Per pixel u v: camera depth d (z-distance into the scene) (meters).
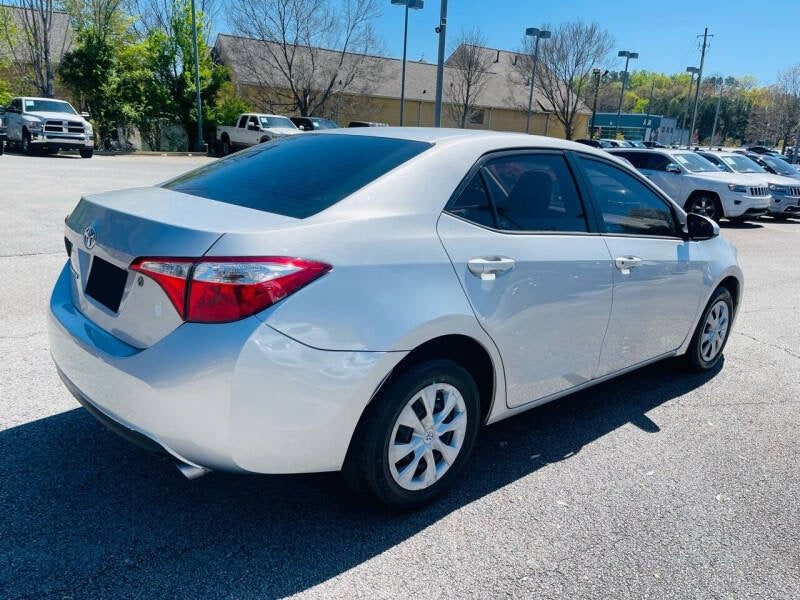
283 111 40.16
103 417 2.63
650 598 2.54
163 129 32.88
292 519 2.90
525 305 3.14
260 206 2.76
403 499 2.91
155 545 2.67
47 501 2.92
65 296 3.08
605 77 49.16
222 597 2.40
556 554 2.77
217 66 35.22
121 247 2.54
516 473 3.44
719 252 4.75
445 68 49.25
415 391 2.77
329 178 2.93
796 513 3.20
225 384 2.29
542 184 3.41
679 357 4.96
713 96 100.62
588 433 3.97
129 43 32.44
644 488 3.36
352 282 2.51
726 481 3.47
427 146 3.10
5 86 32.69
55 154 24.97
